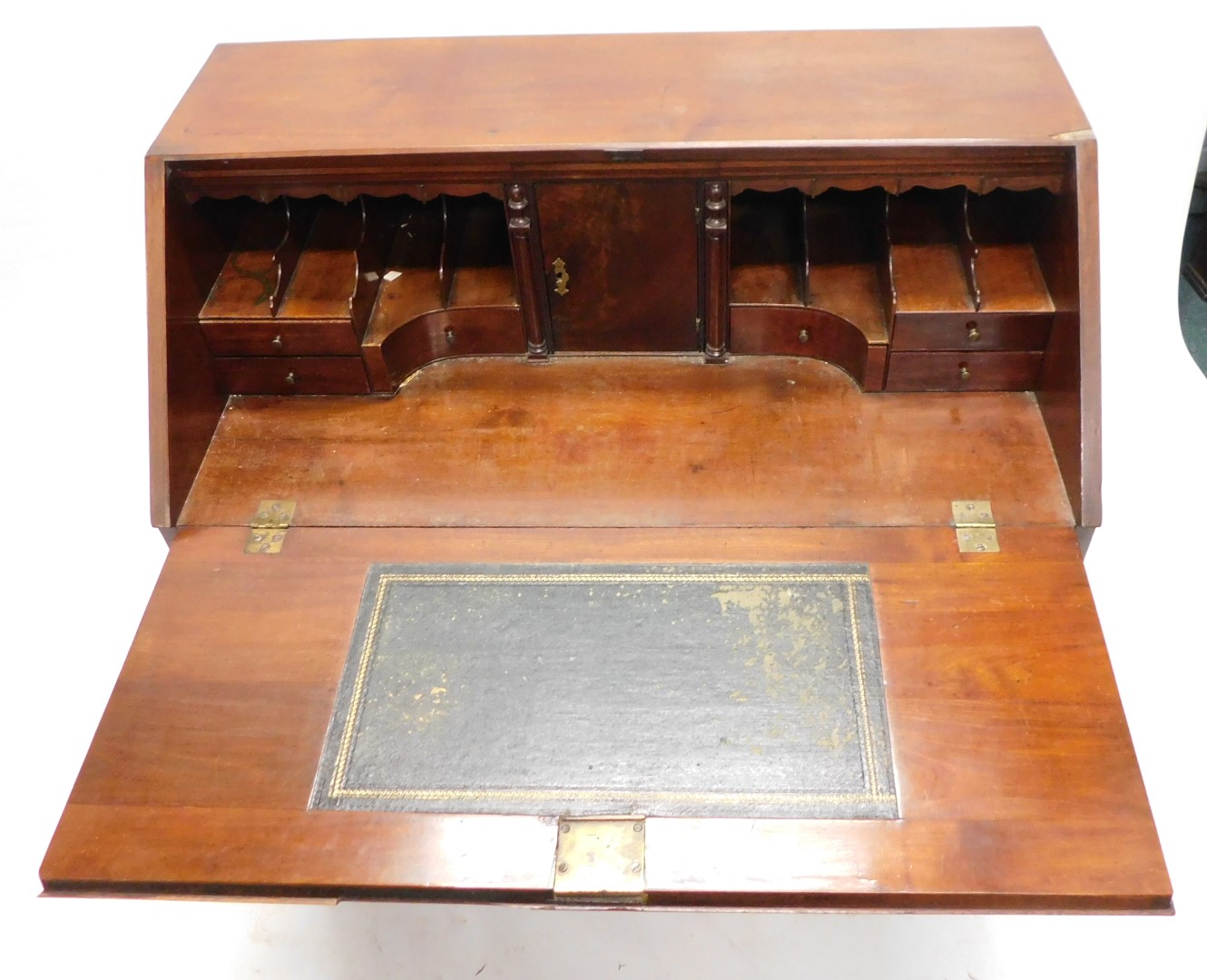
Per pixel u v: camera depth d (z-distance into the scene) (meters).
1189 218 2.15
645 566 1.38
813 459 1.47
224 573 1.41
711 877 1.13
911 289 1.46
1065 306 1.39
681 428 1.52
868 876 1.13
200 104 1.50
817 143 1.33
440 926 1.76
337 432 1.56
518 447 1.52
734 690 1.26
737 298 1.53
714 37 1.59
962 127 1.34
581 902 1.15
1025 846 1.14
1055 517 1.39
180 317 1.45
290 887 1.17
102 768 1.25
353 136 1.40
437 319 1.57
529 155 1.36
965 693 1.24
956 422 1.50
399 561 1.41
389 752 1.24
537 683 1.28
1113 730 1.21
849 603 1.32
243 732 1.27
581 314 1.57
